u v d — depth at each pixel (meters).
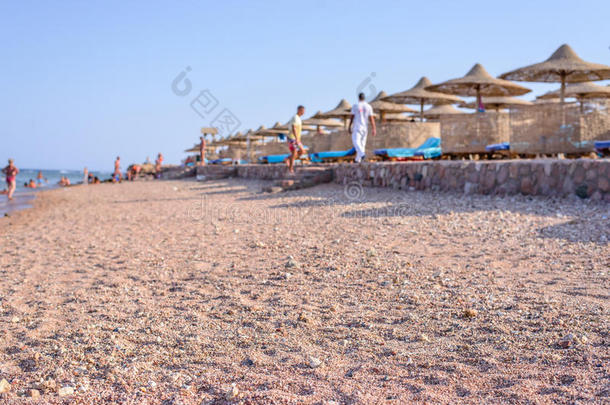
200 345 2.64
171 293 3.83
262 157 22.33
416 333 2.69
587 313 2.76
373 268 4.26
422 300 3.28
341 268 4.32
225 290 3.84
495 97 16.06
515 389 1.89
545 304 2.99
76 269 5.00
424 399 1.86
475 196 8.02
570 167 6.92
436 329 2.73
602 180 6.46
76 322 3.15
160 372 2.26
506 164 7.80
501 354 2.30
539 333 2.53
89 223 9.19
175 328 2.95
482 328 2.68
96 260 5.44
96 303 3.61
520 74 11.74
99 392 2.04
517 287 3.43
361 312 3.12
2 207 15.16
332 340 2.65
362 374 2.16
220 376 2.19
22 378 2.23
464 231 5.57
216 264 4.86
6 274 4.89
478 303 3.13
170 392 2.02
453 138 11.94
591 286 3.30
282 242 5.78
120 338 2.78
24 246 6.82
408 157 13.85
